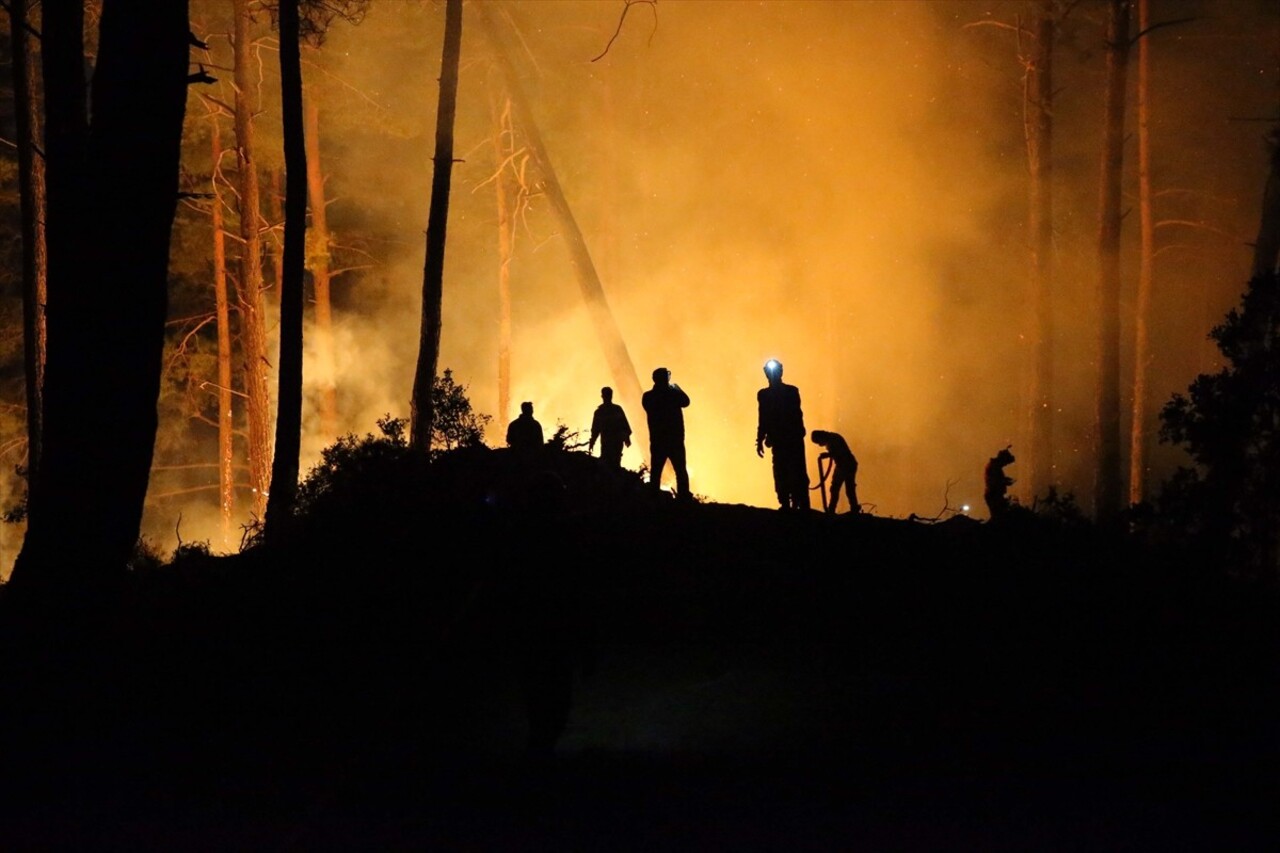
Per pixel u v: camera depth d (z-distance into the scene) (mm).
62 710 9703
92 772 8438
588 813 7391
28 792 7984
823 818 7238
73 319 10766
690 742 8906
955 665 11031
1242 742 8859
